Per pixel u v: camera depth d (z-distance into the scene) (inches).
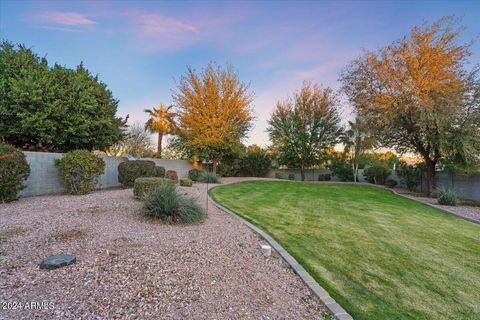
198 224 199.2
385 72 502.6
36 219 179.6
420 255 172.9
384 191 565.6
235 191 456.8
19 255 121.2
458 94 452.4
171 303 92.4
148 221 192.5
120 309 86.1
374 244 190.9
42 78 370.6
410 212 329.4
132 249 134.0
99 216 195.8
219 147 666.8
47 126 369.7
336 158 861.8
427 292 124.1
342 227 235.1
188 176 620.4
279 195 435.2
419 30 482.0
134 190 263.7
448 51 462.3
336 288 122.3
